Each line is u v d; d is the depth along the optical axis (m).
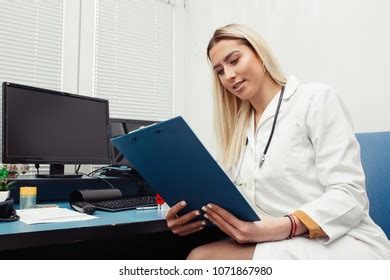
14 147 1.43
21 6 2.07
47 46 2.14
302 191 1.08
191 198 1.01
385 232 1.35
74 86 2.21
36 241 0.87
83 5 2.29
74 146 1.67
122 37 2.46
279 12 2.12
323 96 1.11
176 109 2.69
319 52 1.92
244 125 1.29
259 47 1.22
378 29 1.70
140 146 0.94
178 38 2.73
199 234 1.62
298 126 1.12
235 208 0.94
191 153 0.86
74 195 1.37
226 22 2.43
